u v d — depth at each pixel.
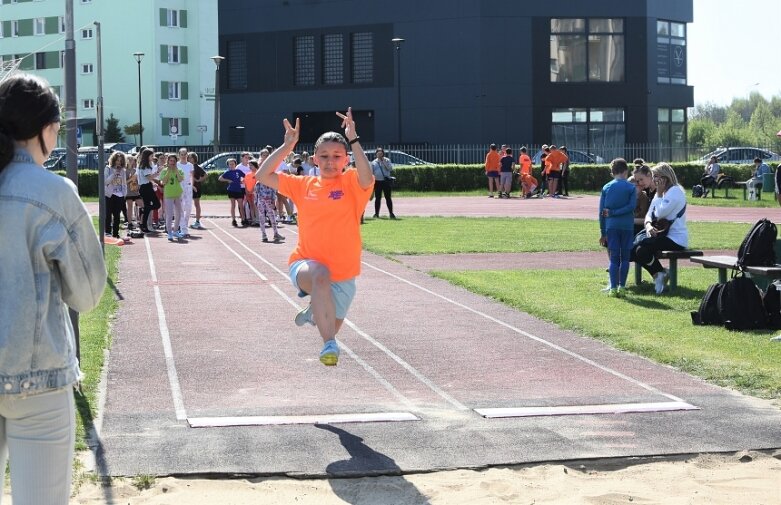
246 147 68.44
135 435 6.91
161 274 16.72
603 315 12.23
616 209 14.00
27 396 3.61
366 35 70.06
